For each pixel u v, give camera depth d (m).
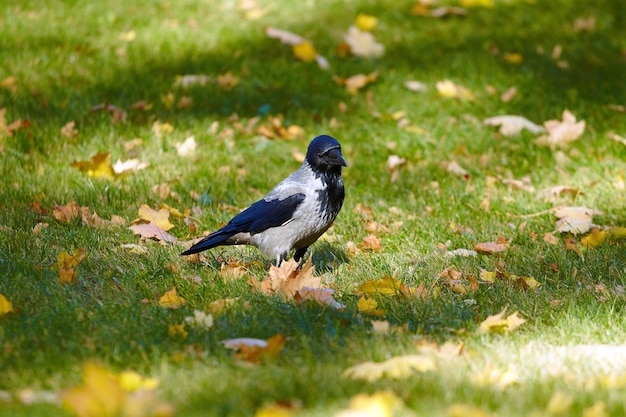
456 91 16.33
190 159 13.45
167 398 6.00
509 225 11.35
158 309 8.00
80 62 16.81
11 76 15.73
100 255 9.61
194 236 10.77
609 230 10.83
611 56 18.41
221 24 19.27
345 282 9.23
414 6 20.42
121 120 14.46
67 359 6.75
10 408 5.73
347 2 20.62
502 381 6.51
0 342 7.02
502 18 19.94
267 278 8.66
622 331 7.86
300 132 14.57
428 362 6.62
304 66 17.22
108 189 11.98
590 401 6.02
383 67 17.34
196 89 15.97
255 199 12.27
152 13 19.70
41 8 19.56
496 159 14.04
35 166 12.66
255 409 5.80
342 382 6.31
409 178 13.33
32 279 8.65
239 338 7.33
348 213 11.72
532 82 16.94
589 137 14.80
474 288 8.98
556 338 7.70
